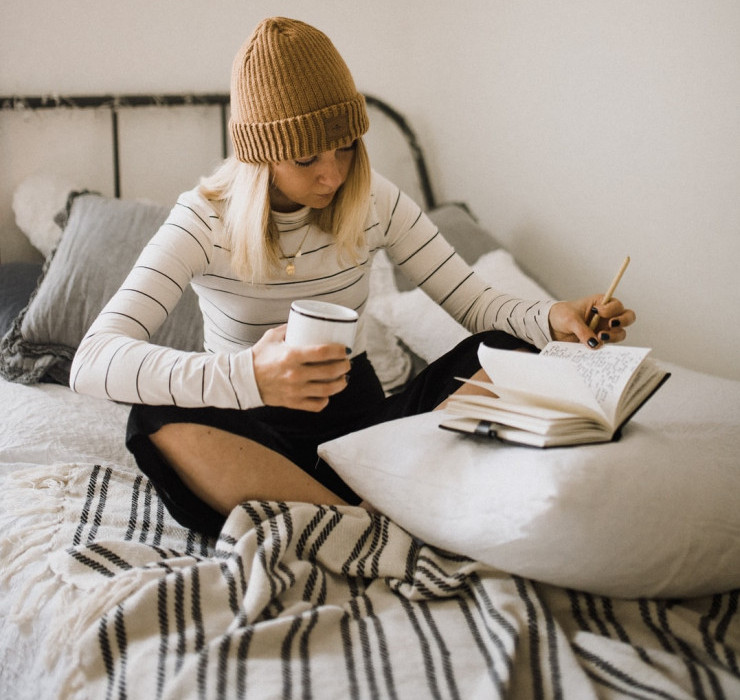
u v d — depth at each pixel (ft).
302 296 4.19
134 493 3.99
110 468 4.18
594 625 2.98
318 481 3.94
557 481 2.83
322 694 2.55
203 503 3.64
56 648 2.83
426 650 2.79
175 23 7.05
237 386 3.18
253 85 3.64
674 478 2.96
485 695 2.48
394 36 8.13
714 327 5.94
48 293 5.59
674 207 6.07
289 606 3.01
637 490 2.87
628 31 6.18
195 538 3.68
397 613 3.05
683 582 2.97
